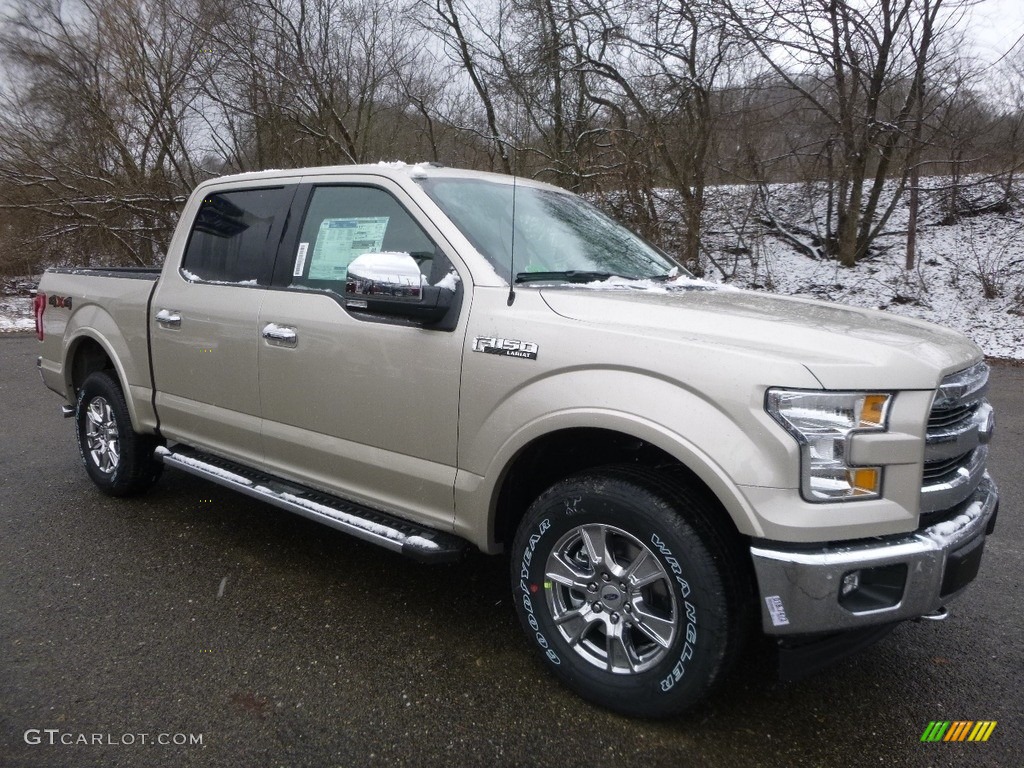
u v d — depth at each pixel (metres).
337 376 3.40
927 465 2.54
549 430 2.73
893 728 2.74
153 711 2.75
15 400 7.95
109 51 16.80
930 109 14.53
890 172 16.38
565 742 2.62
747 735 2.68
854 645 2.57
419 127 18.08
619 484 2.65
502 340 2.88
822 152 15.31
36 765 2.45
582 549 2.89
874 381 2.37
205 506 4.87
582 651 2.85
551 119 15.56
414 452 3.18
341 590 3.74
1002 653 3.27
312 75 16.31
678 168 14.15
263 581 3.81
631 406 2.56
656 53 14.36
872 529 2.38
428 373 3.09
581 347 2.71
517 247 3.32
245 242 4.02
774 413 2.35
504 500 3.05
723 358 2.46
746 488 2.36
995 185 15.88
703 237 14.34
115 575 3.86
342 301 3.44
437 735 2.65
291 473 3.72
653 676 2.64
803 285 14.51
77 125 16.94
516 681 2.98
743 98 14.58
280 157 17.00
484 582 3.87
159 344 4.35
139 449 4.73
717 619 2.47
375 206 3.50
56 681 2.92
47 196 16.77
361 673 3.02
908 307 13.40
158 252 17.72
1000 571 4.09
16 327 14.26
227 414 3.98
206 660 3.09
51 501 4.92
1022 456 6.24
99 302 4.84
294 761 2.51
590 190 13.62
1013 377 9.72
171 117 17.09
